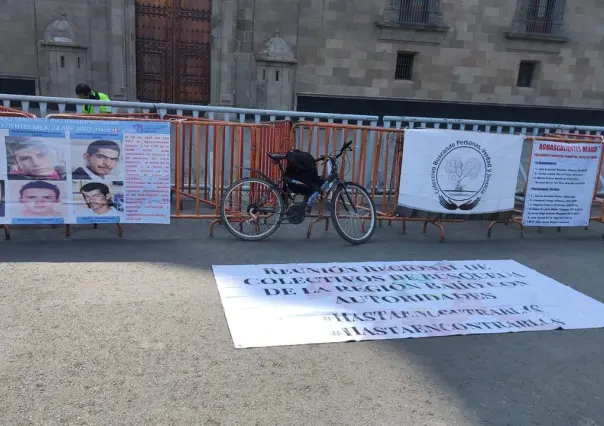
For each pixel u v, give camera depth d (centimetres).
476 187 610
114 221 542
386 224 676
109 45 1498
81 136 511
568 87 1944
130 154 529
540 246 614
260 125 605
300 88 1677
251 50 1608
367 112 1761
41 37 1446
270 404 276
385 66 1738
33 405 262
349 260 519
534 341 370
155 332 346
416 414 275
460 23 1772
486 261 539
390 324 381
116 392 277
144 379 291
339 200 573
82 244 523
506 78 1870
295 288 437
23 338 327
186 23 1590
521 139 614
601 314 421
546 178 629
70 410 260
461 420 273
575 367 337
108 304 384
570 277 506
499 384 311
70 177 518
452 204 607
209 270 468
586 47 1919
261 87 1625
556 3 1839
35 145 500
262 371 307
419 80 1783
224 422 258
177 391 282
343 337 356
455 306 421
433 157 590
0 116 529
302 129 614
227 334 350
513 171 622
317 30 1647
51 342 324
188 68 1622
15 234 541
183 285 429
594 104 1989
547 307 429
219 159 612
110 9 1471
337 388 295
